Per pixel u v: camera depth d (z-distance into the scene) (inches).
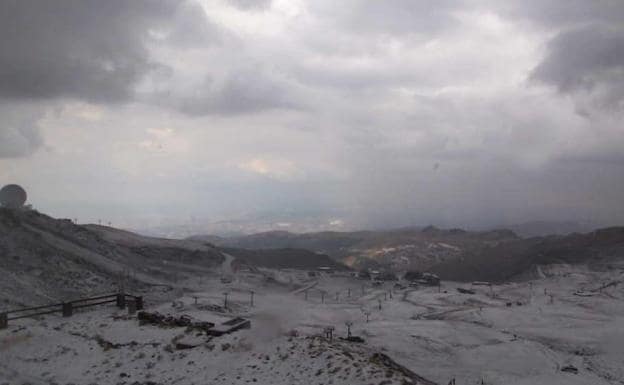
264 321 1756.9
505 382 3019.2
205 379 1243.2
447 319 5812.0
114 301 2432.3
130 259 7819.9
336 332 4109.3
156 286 6102.4
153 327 1710.1
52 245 5831.7
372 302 7588.6
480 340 4207.7
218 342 1472.7
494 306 6993.1
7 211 6008.9
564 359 3873.0
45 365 1375.5
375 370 1181.7
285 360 1290.6
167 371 1318.9
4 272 3996.1
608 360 4001.0
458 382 2950.3
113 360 1409.9
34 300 3363.7
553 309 6279.5
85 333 1652.3
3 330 1616.6
